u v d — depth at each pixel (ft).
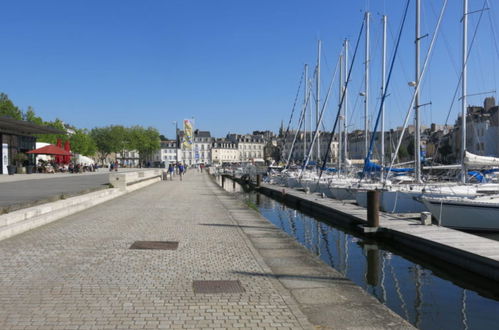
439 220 60.13
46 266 25.55
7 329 15.85
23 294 20.08
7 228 34.81
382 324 17.89
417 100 81.92
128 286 21.77
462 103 70.38
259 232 42.22
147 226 42.93
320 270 27.22
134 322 16.83
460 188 67.05
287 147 437.17
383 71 106.32
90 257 28.27
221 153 626.64
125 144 425.28
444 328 24.64
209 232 40.34
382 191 76.95
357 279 35.94
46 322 16.60
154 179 146.41
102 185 89.04
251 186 178.91
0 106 246.06
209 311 18.35
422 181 84.17
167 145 615.57
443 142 204.13
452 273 37.83
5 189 76.79
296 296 21.80
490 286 33.45
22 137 169.68
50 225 42.11
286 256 31.55
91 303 18.99
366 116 119.65
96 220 46.57
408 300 30.04
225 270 25.71
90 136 398.62
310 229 66.64
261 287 22.24
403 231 48.75
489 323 25.45
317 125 150.20
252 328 16.55
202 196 87.40
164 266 26.30
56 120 319.47
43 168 178.19
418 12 82.23
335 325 17.74
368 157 97.86
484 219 57.06
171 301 19.56
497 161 67.51
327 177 127.13
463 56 70.85
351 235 59.06
